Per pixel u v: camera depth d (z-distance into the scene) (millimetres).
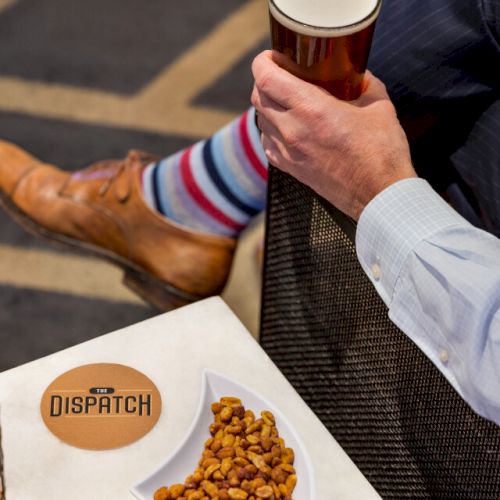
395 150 1034
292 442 1085
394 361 1115
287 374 1390
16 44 2453
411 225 990
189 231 1791
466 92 1201
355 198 1056
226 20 2607
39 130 2254
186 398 1130
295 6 936
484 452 1036
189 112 2352
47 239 1936
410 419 1125
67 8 2566
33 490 1036
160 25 2561
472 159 1243
